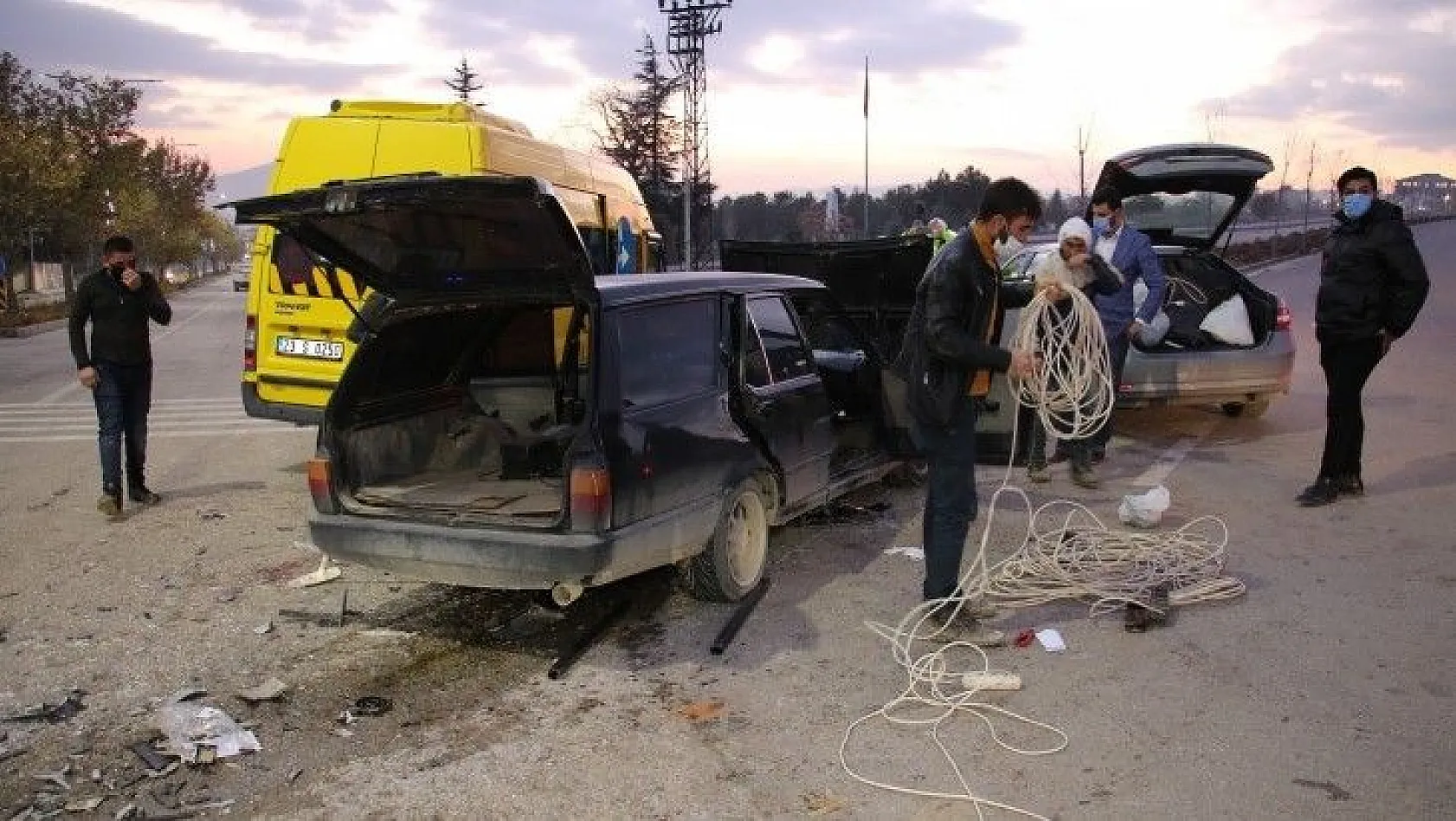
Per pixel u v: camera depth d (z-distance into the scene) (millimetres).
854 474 6562
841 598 5453
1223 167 9250
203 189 74375
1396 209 6367
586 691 4438
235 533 6957
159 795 3660
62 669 4742
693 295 5160
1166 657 4547
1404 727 3850
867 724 4051
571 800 3564
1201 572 5410
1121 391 8859
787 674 4535
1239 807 3371
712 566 5164
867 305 8531
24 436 10820
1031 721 4020
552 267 4535
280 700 4414
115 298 7289
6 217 30500
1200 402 9055
